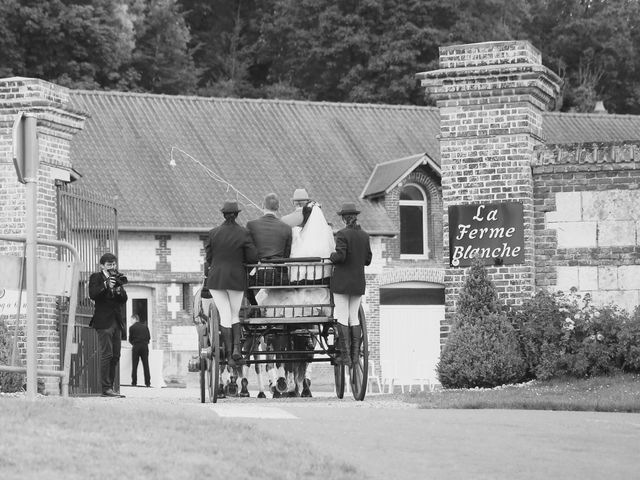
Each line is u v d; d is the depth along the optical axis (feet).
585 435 60.29
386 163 191.52
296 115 200.44
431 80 98.37
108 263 100.42
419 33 241.14
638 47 279.08
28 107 102.42
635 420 67.10
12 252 102.06
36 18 223.30
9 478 41.93
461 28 244.22
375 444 55.62
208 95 257.75
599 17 273.75
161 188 179.32
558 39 273.75
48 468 43.52
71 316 76.43
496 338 91.66
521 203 96.27
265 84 270.46
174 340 172.65
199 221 175.01
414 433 59.16
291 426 60.13
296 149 193.67
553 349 91.40
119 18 238.48
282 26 260.62
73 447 47.01
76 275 76.54
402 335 183.11
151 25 253.65
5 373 94.58
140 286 172.76
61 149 105.19
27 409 55.26
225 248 79.92
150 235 173.17
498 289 95.91
